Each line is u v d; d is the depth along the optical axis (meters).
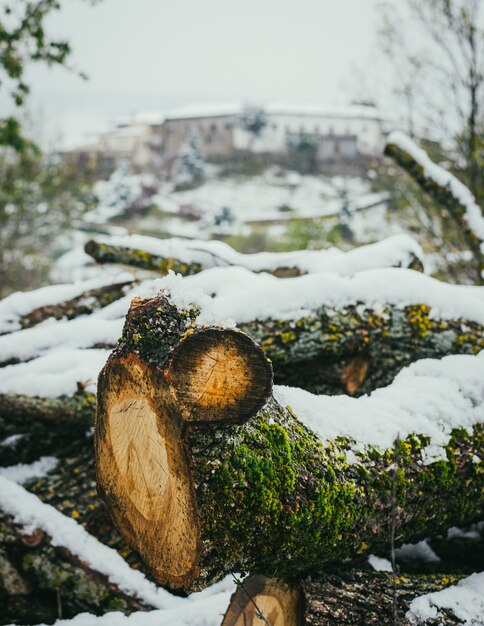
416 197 9.96
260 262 5.00
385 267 4.52
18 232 16.25
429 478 2.73
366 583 2.71
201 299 2.16
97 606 3.51
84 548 3.62
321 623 2.52
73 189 16.97
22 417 4.10
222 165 74.44
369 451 2.62
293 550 2.28
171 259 5.07
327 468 2.39
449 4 9.30
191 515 2.09
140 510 2.27
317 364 4.16
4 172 15.46
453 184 6.40
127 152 79.25
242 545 2.14
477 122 9.68
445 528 3.03
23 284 17.38
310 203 57.81
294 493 2.23
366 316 4.02
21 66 7.70
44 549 3.58
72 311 4.93
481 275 6.81
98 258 5.07
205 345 2.03
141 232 44.97
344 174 67.69
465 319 4.06
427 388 3.08
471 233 6.30
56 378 4.08
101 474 2.37
